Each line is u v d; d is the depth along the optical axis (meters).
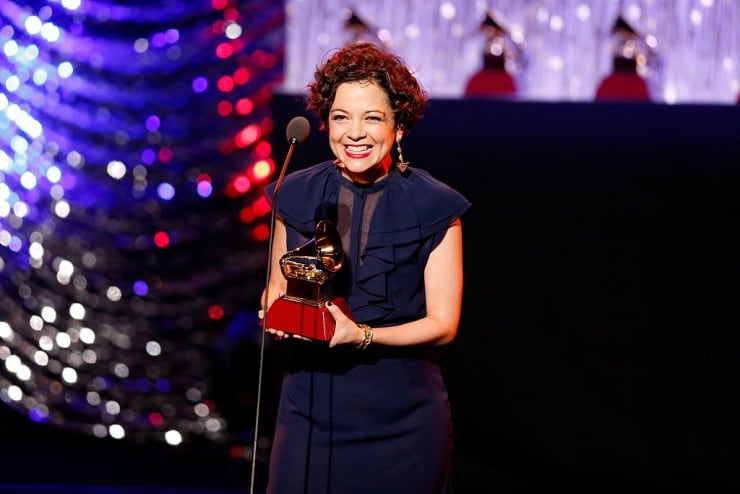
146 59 16.44
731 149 12.16
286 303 7.02
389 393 7.37
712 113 12.14
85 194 16.70
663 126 12.25
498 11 15.66
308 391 7.47
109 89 16.58
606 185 12.48
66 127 16.58
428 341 7.27
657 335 12.70
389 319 7.36
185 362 16.78
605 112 12.33
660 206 12.41
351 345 7.40
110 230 16.78
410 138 12.56
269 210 16.80
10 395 16.06
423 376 7.51
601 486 12.91
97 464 15.04
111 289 16.73
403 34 15.77
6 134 15.63
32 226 16.31
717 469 12.62
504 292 12.91
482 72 15.66
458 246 7.51
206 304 17.02
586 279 12.75
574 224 12.61
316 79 7.36
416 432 7.43
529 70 15.72
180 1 16.17
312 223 7.48
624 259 12.62
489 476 13.22
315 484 7.44
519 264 12.81
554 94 15.69
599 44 15.55
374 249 7.30
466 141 12.54
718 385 12.61
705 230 12.39
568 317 12.86
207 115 16.78
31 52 15.72
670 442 12.76
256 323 16.52
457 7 15.66
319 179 7.59
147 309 16.83
